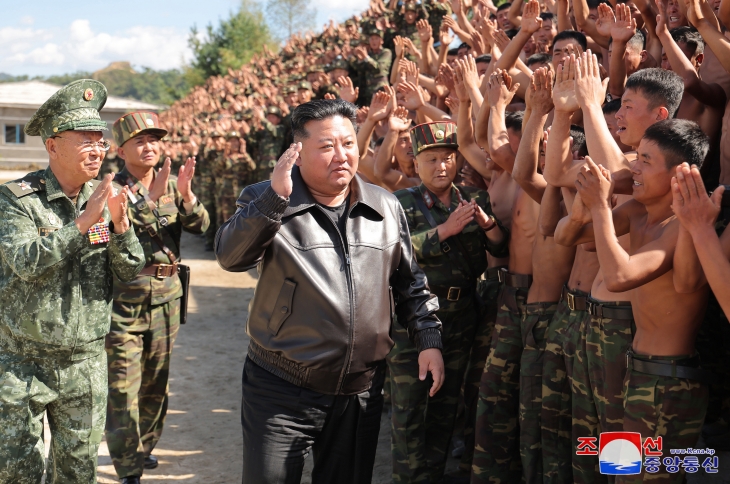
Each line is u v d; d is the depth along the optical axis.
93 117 2.96
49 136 2.93
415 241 3.59
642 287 2.52
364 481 2.81
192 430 4.83
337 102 2.65
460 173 4.97
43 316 2.87
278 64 15.51
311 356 2.58
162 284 4.18
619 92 3.82
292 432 2.63
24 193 2.90
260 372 2.68
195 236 14.45
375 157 4.81
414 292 2.89
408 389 3.57
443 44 6.48
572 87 2.80
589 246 2.97
